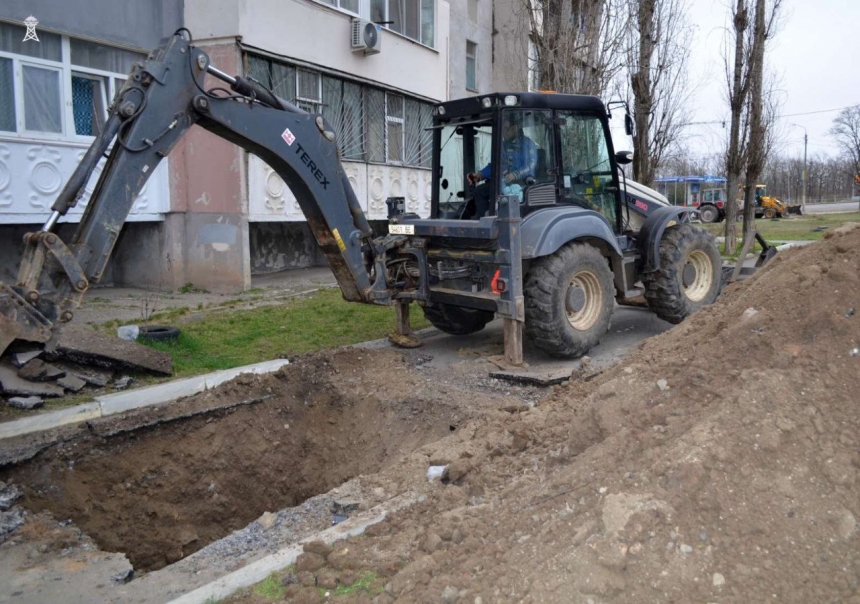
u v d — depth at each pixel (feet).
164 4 38.68
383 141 51.96
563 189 25.82
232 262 39.65
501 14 72.28
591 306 24.99
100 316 31.71
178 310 33.17
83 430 18.10
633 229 31.40
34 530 14.40
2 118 32.71
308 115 21.35
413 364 24.38
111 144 17.46
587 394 16.46
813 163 242.78
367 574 10.94
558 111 25.54
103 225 16.38
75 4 34.53
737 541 9.15
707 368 12.48
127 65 37.88
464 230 23.25
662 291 28.19
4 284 14.69
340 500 14.69
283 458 20.97
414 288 25.68
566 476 11.60
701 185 142.31
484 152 26.43
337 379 22.59
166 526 18.35
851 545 9.09
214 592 10.92
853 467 9.89
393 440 19.99
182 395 21.42
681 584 8.69
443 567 10.43
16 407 18.80
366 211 50.08
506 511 11.64
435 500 13.55
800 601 8.50
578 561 9.12
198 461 19.52
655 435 11.32
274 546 13.19
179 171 40.06
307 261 54.49
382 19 50.39
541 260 23.88
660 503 9.52
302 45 42.39
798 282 13.25
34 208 33.88
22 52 33.14
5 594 11.95
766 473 9.89
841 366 11.19
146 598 11.57
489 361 24.14
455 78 66.23
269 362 24.30
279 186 41.68
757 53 55.31
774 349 12.09
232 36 37.83
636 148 54.34
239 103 19.40
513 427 15.62
